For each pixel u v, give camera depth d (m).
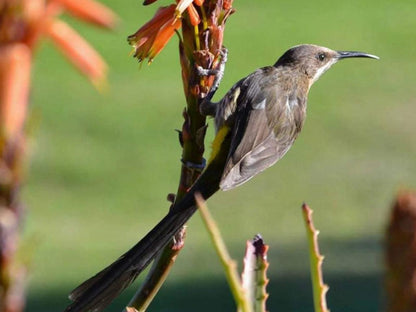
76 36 1.97
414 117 23.25
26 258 2.01
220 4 4.54
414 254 2.10
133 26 28.38
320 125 22.78
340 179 20.20
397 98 24.44
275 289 15.17
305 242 17.31
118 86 24.64
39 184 19.64
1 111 1.87
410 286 2.09
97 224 18.02
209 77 4.57
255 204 19.11
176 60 26.45
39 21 1.94
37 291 15.12
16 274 1.99
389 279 2.12
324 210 18.89
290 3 32.31
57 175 19.98
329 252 16.59
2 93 1.87
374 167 20.67
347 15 31.23
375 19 30.88
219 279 15.54
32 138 1.98
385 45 28.67
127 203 19.09
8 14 1.93
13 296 1.99
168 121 22.77
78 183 19.75
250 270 3.43
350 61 27.27
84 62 1.96
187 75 4.58
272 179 20.16
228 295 14.99
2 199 1.96
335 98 24.44
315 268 3.13
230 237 17.75
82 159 20.70
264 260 3.44
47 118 22.69
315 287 3.14
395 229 2.11
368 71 26.47
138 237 17.62
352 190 19.67
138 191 19.58
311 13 31.38
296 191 19.67
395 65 26.94
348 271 15.53
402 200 2.11
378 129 22.59
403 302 2.10
